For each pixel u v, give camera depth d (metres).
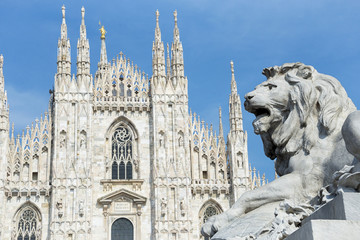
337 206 4.47
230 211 6.33
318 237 4.05
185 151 66.69
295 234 4.31
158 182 64.88
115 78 70.06
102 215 64.25
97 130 67.62
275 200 6.21
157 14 71.81
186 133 67.44
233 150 67.56
